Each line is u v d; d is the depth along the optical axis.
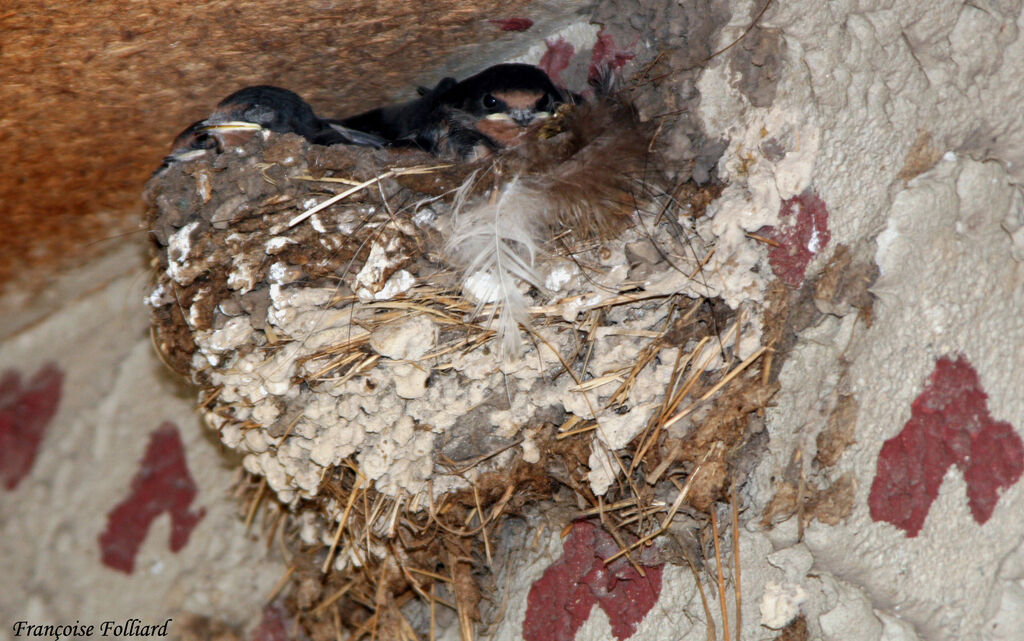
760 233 3.80
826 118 3.81
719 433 3.85
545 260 3.79
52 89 4.02
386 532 4.18
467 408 3.95
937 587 3.85
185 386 5.63
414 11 4.17
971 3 4.10
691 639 4.02
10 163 4.46
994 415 3.99
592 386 3.84
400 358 3.84
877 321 3.90
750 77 3.80
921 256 3.93
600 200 3.81
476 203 3.88
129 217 5.06
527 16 4.46
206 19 3.82
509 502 4.23
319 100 4.94
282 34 4.11
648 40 4.21
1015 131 4.11
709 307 3.81
